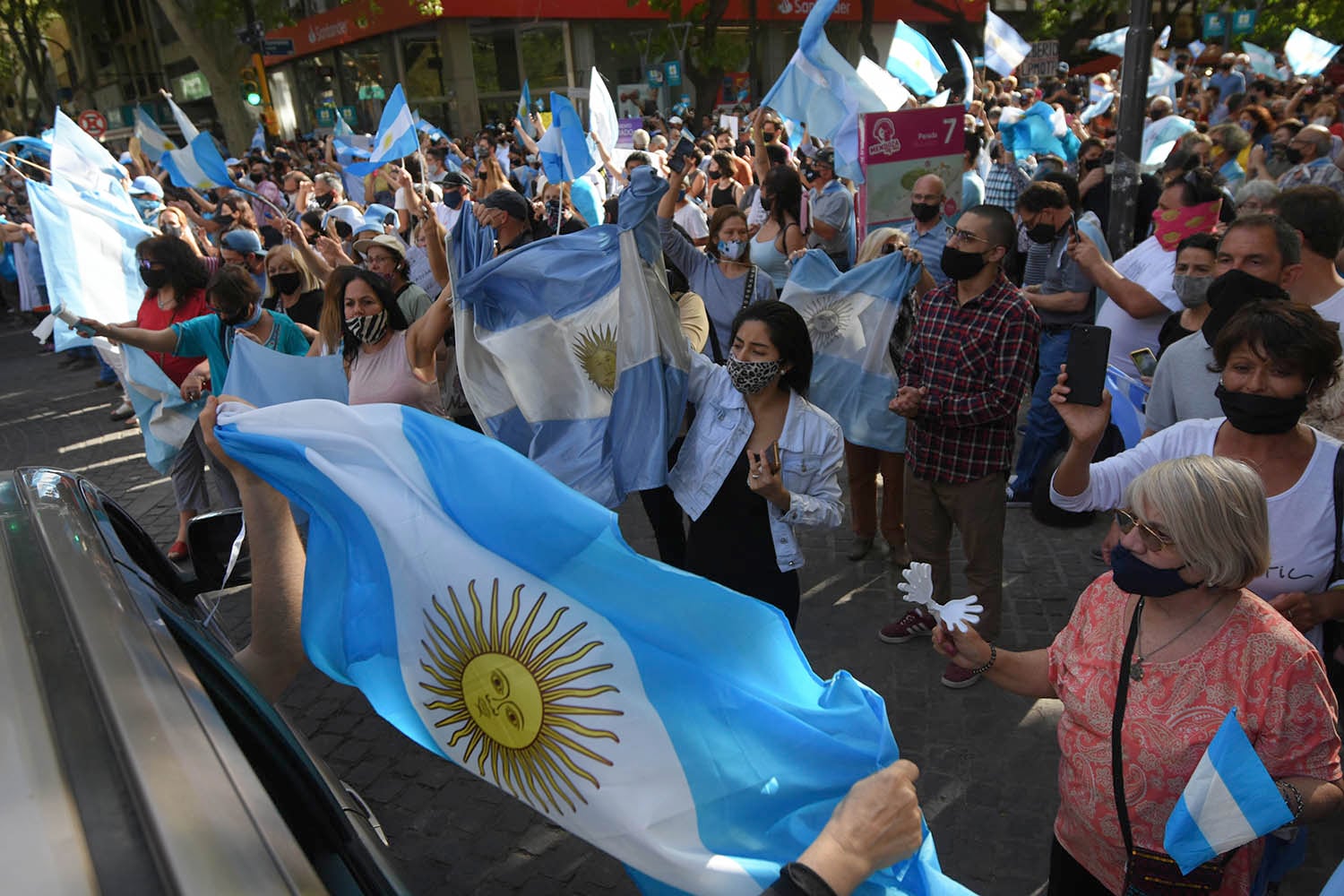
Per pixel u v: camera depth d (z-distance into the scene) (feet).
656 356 11.05
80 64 144.66
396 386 13.32
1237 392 7.14
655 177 10.93
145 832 2.80
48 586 4.23
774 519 9.80
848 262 21.52
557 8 93.04
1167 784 5.66
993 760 11.05
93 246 18.26
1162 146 31.22
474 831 10.69
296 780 4.84
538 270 12.30
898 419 14.35
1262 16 92.43
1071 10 103.30
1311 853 9.36
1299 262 9.39
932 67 26.11
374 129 107.55
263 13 79.77
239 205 30.14
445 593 5.53
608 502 12.50
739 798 5.16
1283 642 5.41
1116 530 5.90
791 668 5.57
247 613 15.60
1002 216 11.25
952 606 6.50
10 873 2.63
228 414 6.26
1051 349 16.79
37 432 27.81
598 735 5.31
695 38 93.76
